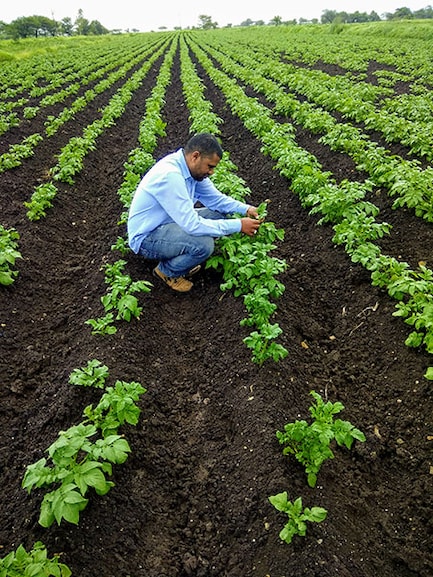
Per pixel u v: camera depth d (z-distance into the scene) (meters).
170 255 5.72
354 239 6.05
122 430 4.04
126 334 5.19
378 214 7.29
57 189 9.00
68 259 7.38
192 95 15.63
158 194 5.18
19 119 13.96
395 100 12.35
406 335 4.86
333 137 9.45
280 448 3.81
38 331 5.69
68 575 2.93
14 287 6.17
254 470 3.73
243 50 34.03
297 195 8.12
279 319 5.28
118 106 15.23
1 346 5.26
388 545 3.31
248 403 4.30
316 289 6.11
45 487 3.42
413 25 38.56
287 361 4.75
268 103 14.80
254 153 10.53
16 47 55.25
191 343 5.41
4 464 3.97
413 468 3.79
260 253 5.47
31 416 4.46
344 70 21.55
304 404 4.38
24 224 7.67
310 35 46.34
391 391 4.46
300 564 3.05
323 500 3.50
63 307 6.17
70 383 4.49
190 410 4.56
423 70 18.56
